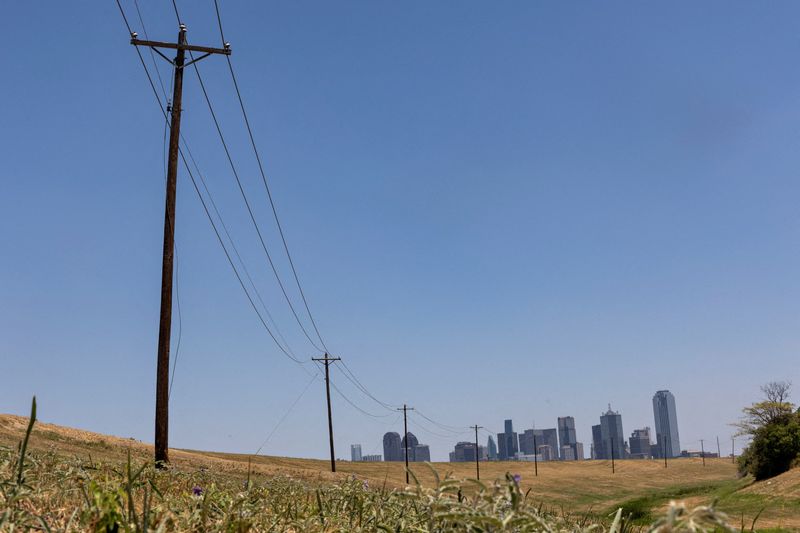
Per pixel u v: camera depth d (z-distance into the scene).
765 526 25.00
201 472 5.83
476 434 117.44
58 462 4.90
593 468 174.50
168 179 22.41
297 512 4.01
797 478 67.44
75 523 3.15
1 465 4.17
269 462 103.69
